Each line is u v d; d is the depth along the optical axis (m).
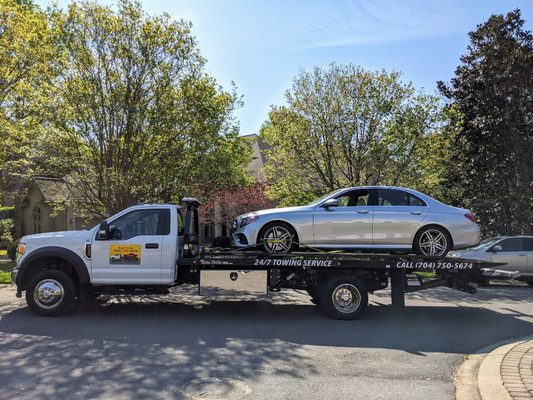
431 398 4.97
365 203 9.57
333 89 18.45
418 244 9.29
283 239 9.22
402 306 9.31
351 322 8.87
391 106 17.94
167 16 15.41
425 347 7.16
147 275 8.79
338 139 18.30
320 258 8.92
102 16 15.05
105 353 6.39
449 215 9.38
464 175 22.50
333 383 5.41
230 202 23.34
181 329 7.96
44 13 17.75
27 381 5.24
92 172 14.98
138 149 15.45
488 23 22.66
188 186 16.14
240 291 9.09
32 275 9.09
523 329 8.49
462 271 9.50
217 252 9.10
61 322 8.29
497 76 21.47
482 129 21.83
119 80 15.16
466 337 7.84
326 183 18.81
